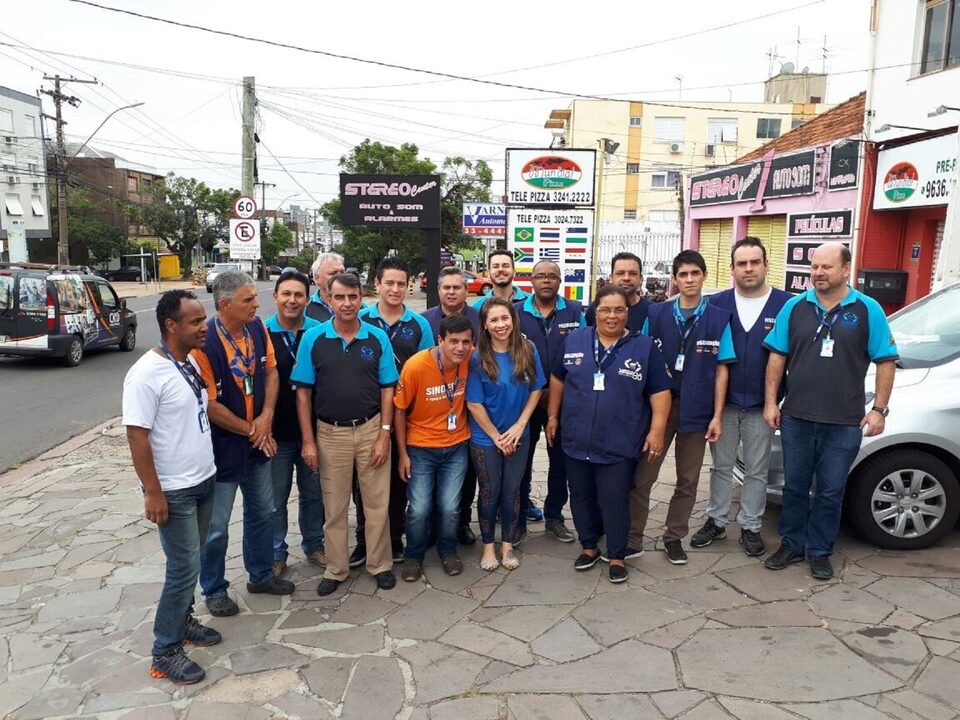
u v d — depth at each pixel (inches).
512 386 163.5
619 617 145.6
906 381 173.8
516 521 173.3
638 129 1761.8
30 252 1873.8
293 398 166.2
